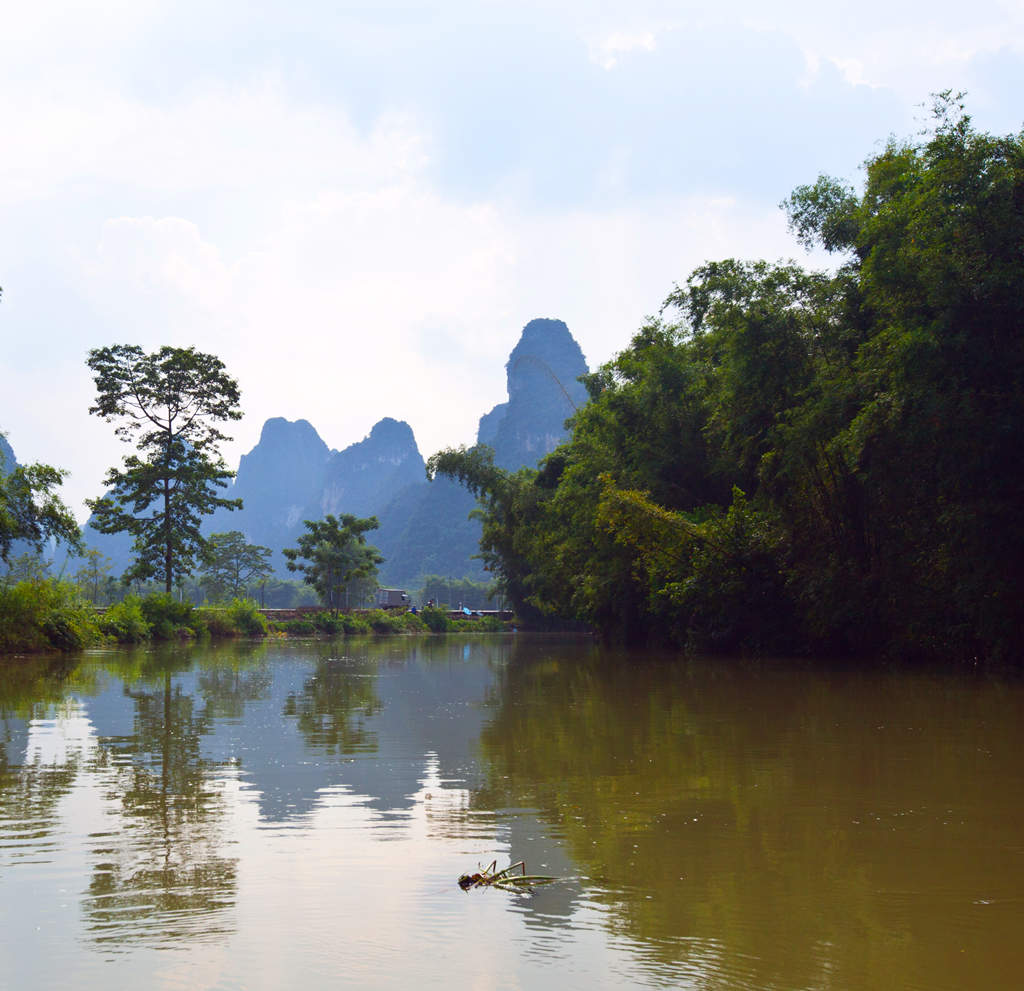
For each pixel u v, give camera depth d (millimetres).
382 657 31406
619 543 31047
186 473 49844
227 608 59969
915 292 18406
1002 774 8375
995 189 17344
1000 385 17859
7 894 5137
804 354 23516
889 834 6348
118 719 12914
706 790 7773
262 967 4145
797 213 24438
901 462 20062
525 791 7781
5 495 32250
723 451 28734
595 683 18344
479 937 4492
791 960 4203
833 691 15773
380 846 6102
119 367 49469
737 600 25672
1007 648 19375
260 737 11023
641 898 5047
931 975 4027
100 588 79688
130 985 3959
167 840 6262
